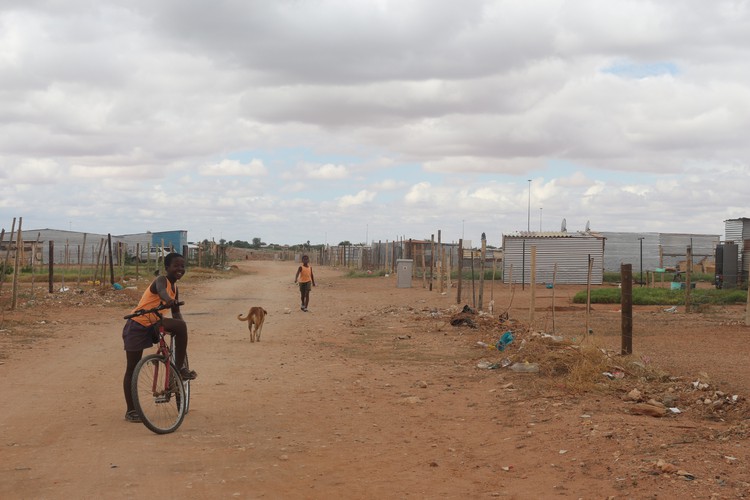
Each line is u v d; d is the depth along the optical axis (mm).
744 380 10219
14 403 9023
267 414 8586
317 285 43312
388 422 8180
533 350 12047
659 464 5723
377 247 70188
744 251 36531
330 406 9086
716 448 6262
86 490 5570
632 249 55500
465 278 48469
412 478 6020
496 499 5438
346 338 16672
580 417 7805
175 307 8133
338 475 6109
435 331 17547
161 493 5523
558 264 44031
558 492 5516
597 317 21344
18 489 5582
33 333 16672
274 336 17188
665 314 22625
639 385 9633
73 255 71938
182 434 7492
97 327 18438
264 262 121875
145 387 7578
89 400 9242
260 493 5574
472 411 8703
